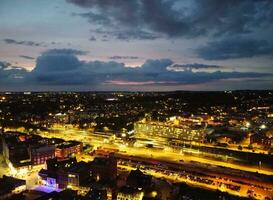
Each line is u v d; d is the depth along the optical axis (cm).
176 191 19300
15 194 19012
